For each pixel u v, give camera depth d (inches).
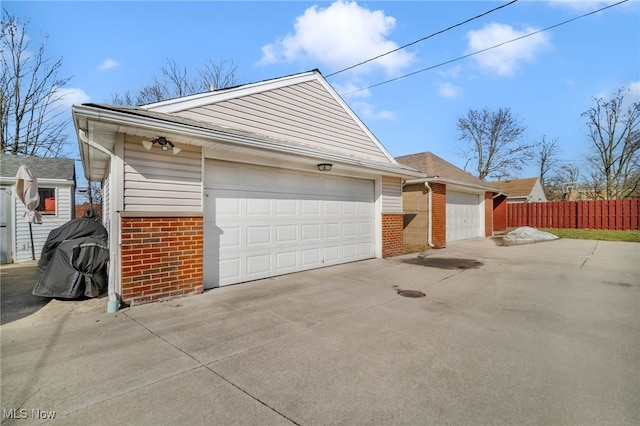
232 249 227.8
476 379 101.1
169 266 188.4
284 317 160.6
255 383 98.3
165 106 196.2
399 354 119.3
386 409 85.1
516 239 556.7
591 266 311.4
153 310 169.6
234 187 229.3
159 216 184.4
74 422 79.0
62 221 423.5
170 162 190.9
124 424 78.4
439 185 470.3
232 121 227.6
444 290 217.8
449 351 122.1
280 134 257.8
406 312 170.1
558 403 87.9
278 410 84.6
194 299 190.7
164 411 83.8
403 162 582.2
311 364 111.1
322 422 79.7
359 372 105.5
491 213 653.3
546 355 119.1
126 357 115.8
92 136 174.6
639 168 941.8
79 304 178.9
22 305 177.8
